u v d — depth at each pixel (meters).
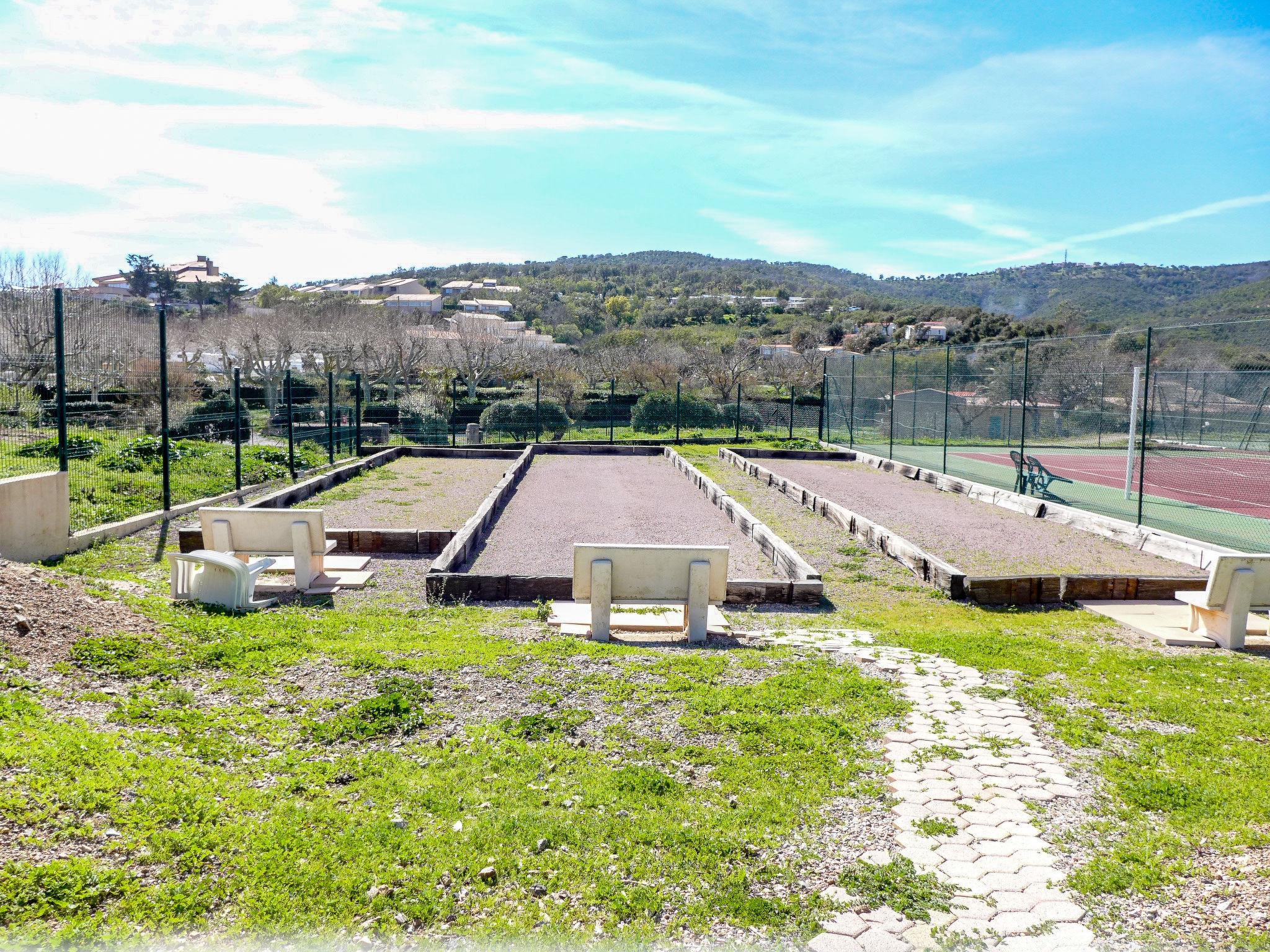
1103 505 15.91
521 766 4.41
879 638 7.31
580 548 7.08
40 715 4.39
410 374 43.50
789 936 3.19
